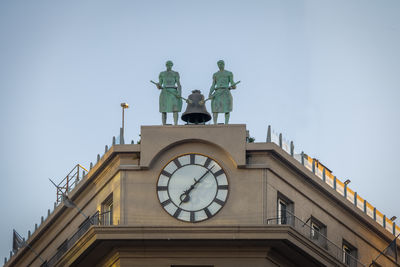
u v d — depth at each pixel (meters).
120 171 112.38
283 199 113.81
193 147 112.31
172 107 116.81
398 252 128.25
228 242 108.25
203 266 108.88
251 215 110.12
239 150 111.69
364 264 122.44
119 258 109.44
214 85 117.38
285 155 113.50
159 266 108.88
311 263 111.81
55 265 115.38
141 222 110.25
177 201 110.69
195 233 108.00
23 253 130.88
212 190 111.00
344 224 120.69
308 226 113.69
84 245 110.38
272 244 108.44
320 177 120.75
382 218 128.12
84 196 118.81
